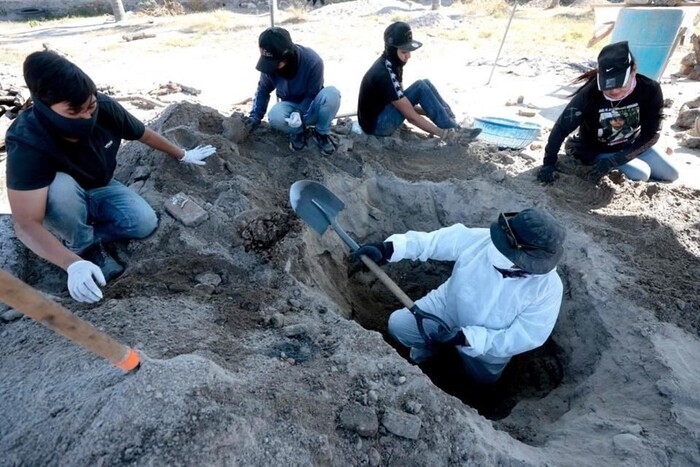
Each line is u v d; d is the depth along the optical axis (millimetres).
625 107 3406
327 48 9180
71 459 1498
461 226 2607
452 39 9961
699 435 1946
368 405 1835
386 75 3754
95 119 2166
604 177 3703
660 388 2174
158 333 1986
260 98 3699
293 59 3381
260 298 2363
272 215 2869
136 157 3297
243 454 1531
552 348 2891
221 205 2891
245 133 3689
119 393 1600
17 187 2045
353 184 3623
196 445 1492
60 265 2016
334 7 13602
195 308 2209
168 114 3592
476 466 1745
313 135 3795
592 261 2949
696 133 4965
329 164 3697
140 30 11672
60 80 1898
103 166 2467
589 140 3807
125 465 1452
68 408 1638
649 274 2850
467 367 2840
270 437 1604
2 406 1729
